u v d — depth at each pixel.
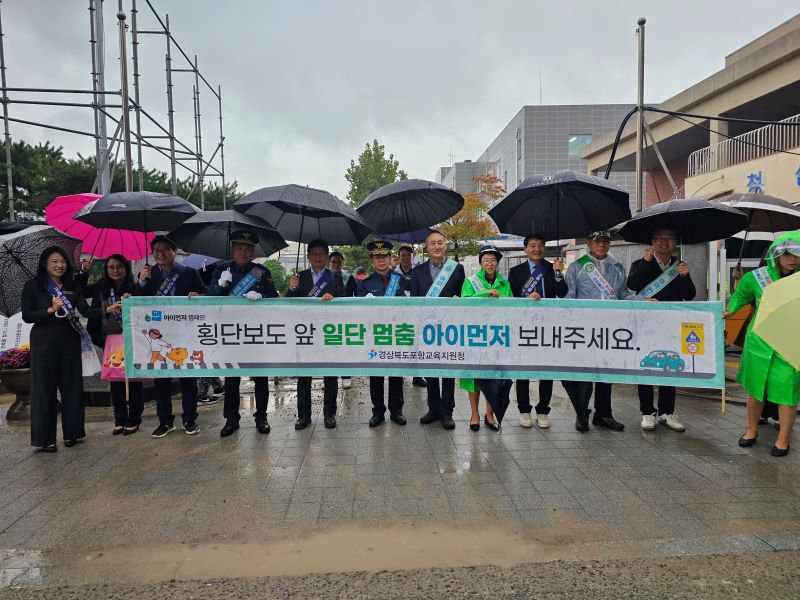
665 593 2.48
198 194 17.44
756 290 4.18
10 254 5.07
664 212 4.28
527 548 2.88
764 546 2.87
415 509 3.34
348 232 5.45
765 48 12.52
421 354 4.59
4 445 4.70
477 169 53.25
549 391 4.98
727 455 4.21
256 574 2.67
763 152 12.38
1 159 14.43
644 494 3.51
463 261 20.67
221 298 4.62
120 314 4.82
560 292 4.86
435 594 2.49
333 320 4.62
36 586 2.59
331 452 4.37
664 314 4.38
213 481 3.80
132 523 3.20
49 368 4.45
